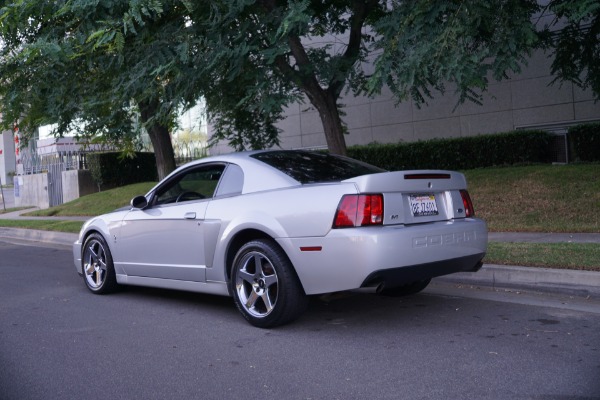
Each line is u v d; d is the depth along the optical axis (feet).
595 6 24.06
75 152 80.89
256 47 29.58
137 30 33.63
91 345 17.44
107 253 23.95
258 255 18.04
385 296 22.22
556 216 34.53
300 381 13.93
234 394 13.30
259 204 18.20
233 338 17.62
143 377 14.62
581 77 49.16
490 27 26.84
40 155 87.71
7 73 36.29
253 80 33.22
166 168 48.67
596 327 17.26
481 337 16.76
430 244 17.08
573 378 13.42
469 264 18.61
